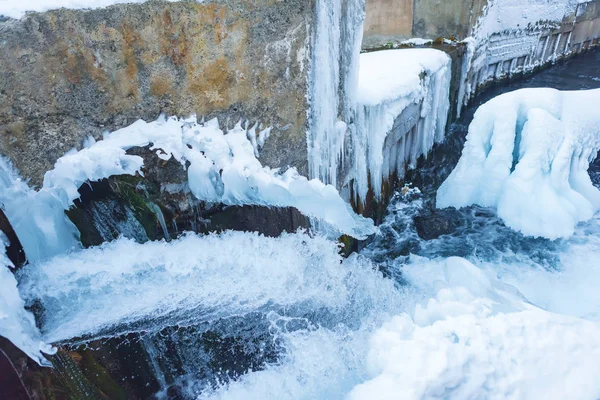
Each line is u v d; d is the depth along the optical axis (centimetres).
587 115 496
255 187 255
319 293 282
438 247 480
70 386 192
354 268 319
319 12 273
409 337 226
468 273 331
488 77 868
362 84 435
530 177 475
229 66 234
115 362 214
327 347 265
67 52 181
